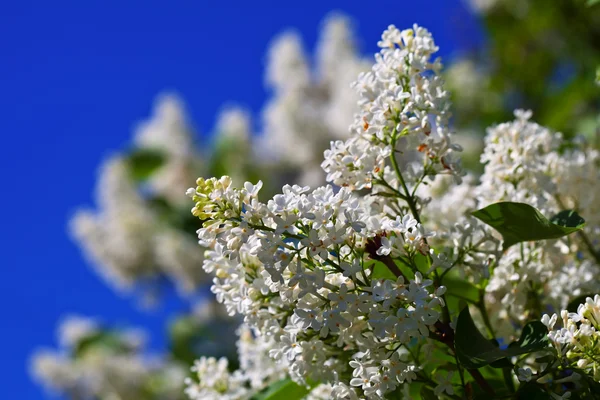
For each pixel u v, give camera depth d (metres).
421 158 1.77
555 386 1.70
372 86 1.74
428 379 1.72
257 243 1.66
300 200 1.66
